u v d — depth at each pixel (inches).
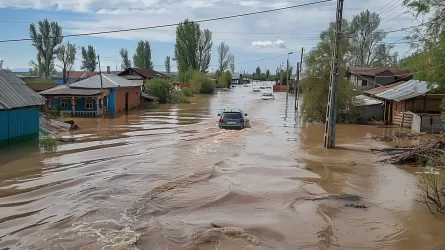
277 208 373.7
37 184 451.8
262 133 907.4
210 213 357.1
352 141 806.5
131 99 1642.5
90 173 507.5
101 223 326.3
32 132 765.3
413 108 1029.2
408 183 467.8
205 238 296.2
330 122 711.7
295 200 398.6
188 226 322.0
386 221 340.8
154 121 1165.1
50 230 311.3
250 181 472.4
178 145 730.2
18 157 610.5
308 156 634.8
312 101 1168.2
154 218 341.1
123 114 1397.6
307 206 380.2
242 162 581.6
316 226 327.3
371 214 358.3
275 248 283.0
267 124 1098.7
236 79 5826.8
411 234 312.0
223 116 970.7
